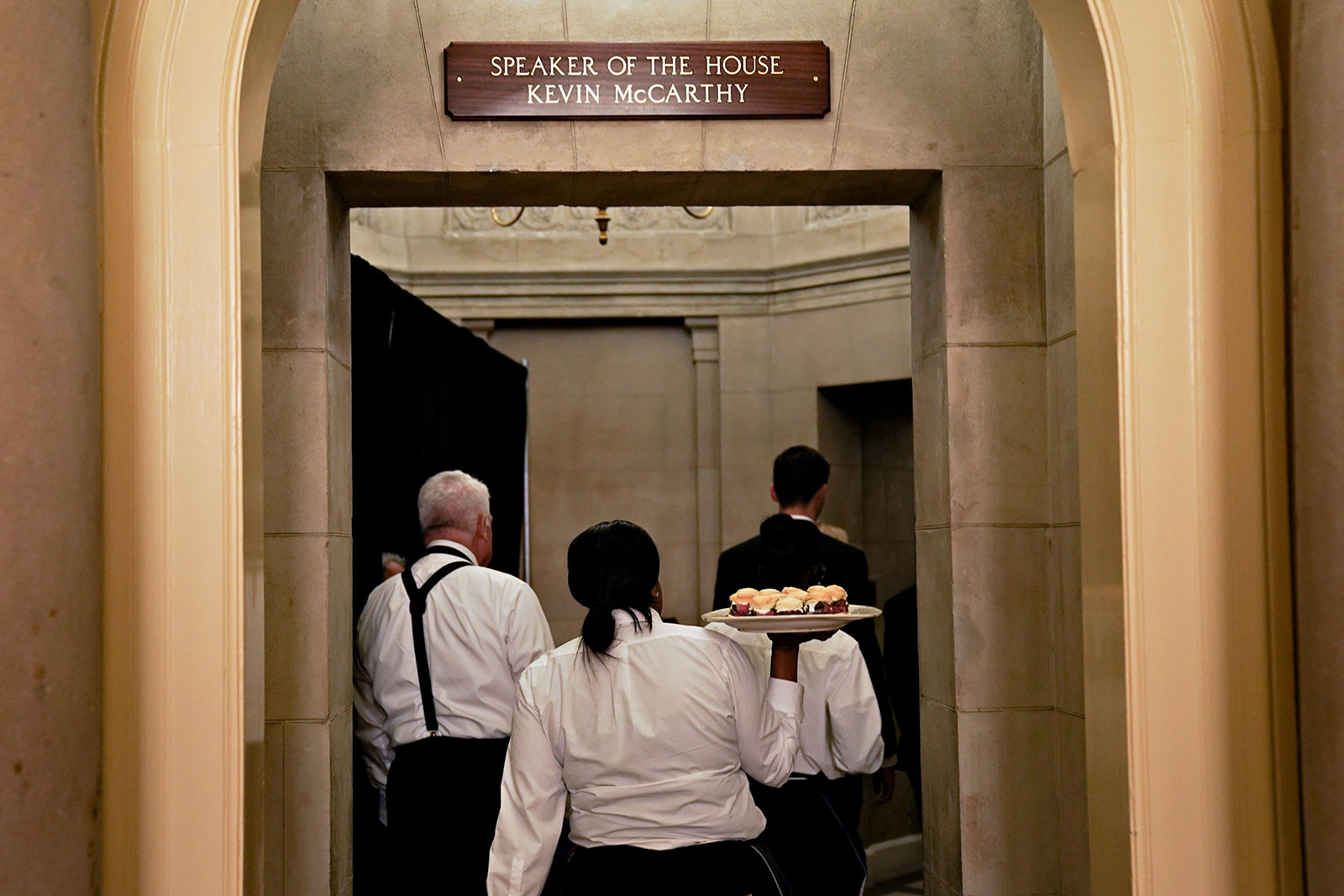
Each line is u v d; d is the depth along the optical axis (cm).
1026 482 320
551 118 314
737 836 241
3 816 156
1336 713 176
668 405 730
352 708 343
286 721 306
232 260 192
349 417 341
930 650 343
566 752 240
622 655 241
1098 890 214
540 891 242
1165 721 199
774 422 707
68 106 171
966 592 318
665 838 236
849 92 321
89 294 176
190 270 191
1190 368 202
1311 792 181
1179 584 200
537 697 242
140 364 190
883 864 532
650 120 316
